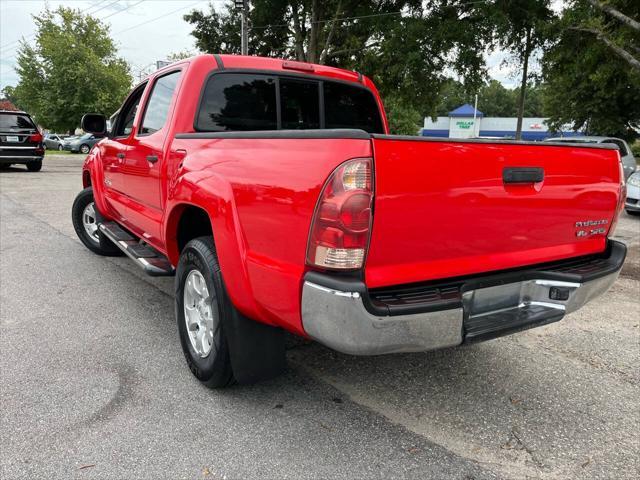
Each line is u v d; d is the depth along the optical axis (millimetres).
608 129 28781
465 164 2117
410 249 2068
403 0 19516
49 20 39594
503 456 2297
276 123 3578
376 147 1869
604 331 3875
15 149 15734
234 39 25062
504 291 2465
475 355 3383
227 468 2137
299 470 2141
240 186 2314
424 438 2412
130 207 4125
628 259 6262
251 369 2539
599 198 2738
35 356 3143
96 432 2357
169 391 2762
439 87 19562
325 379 2980
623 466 2250
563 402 2797
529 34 17797
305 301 1995
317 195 1907
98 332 3557
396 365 3201
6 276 4871
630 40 12375
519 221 2395
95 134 4887
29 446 2240
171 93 3445
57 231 7098
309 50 21234
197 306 2844
